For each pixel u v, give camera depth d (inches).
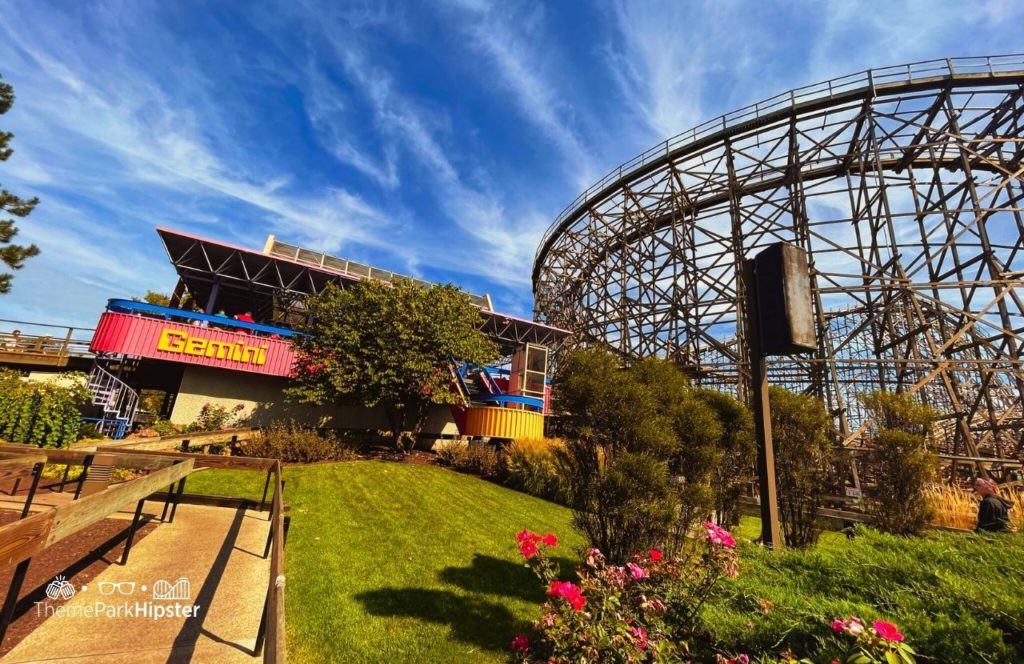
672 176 861.2
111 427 521.7
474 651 151.0
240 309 957.2
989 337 644.7
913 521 248.2
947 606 99.0
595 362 218.2
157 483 169.0
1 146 644.7
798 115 731.4
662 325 878.4
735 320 789.9
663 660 97.3
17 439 375.2
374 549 248.2
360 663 140.0
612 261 1082.1
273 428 597.6
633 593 119.4
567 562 254.4
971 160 723.4
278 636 75.5
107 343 557.3
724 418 281.4
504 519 347.6
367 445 680.4
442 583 208.2
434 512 347.9
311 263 815.1
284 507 238.2
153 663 120.9
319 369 610.2
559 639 102.3
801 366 863.1
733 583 125.0
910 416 273.4
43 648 122.0
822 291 684.7
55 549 191.5
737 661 95.1
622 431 205.9
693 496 195.9
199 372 639.1
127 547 186.4
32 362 637.9
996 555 127.5
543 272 1294.3
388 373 587.5
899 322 819.4
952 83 652.1
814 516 244.2
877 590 114.3
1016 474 448.5
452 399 658.8
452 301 672.4
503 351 1069.8
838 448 354.3
